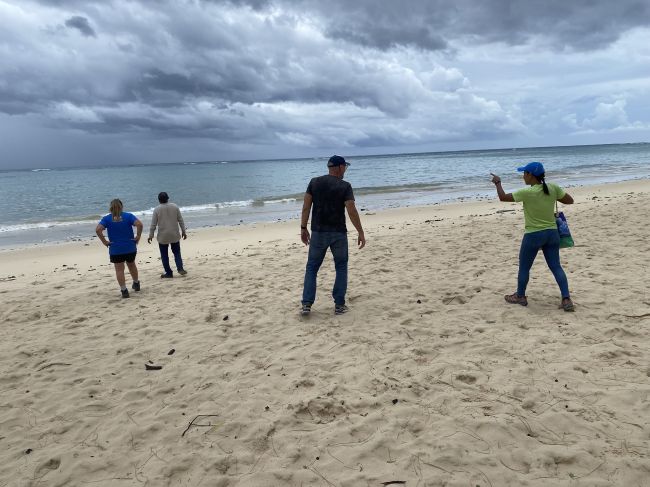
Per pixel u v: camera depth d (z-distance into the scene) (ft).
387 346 15.21
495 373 12.76
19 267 35.42
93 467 9.86
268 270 27.91
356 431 10.50
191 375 13.99
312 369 13.85
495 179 17.13
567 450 9.36
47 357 16.10
